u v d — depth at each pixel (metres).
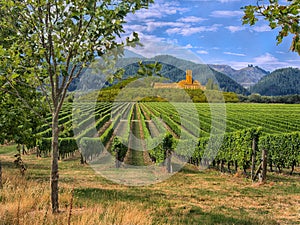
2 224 5.38
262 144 18.50
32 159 22.44
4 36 7.24
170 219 7.66
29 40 6.58
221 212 8.94
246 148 16.80
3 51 6.49
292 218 8.48
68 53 6.77
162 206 9.11
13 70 6.89
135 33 6.02
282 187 13.53
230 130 28.19
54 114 7.11
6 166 17.72
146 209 8.50
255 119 43.59
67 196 8.70
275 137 18.12
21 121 9.60
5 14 6.55
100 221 5.81
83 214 6.18
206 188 13.04
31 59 6.82
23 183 10.19
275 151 18.02
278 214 8.97
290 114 52.53
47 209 6.64
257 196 11.57
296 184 14.36
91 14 5.71
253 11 3.09
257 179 15.55
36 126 10.25
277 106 76.19
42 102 8.74
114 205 7.66
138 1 5.78
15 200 7.27
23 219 5.61
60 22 6.41
